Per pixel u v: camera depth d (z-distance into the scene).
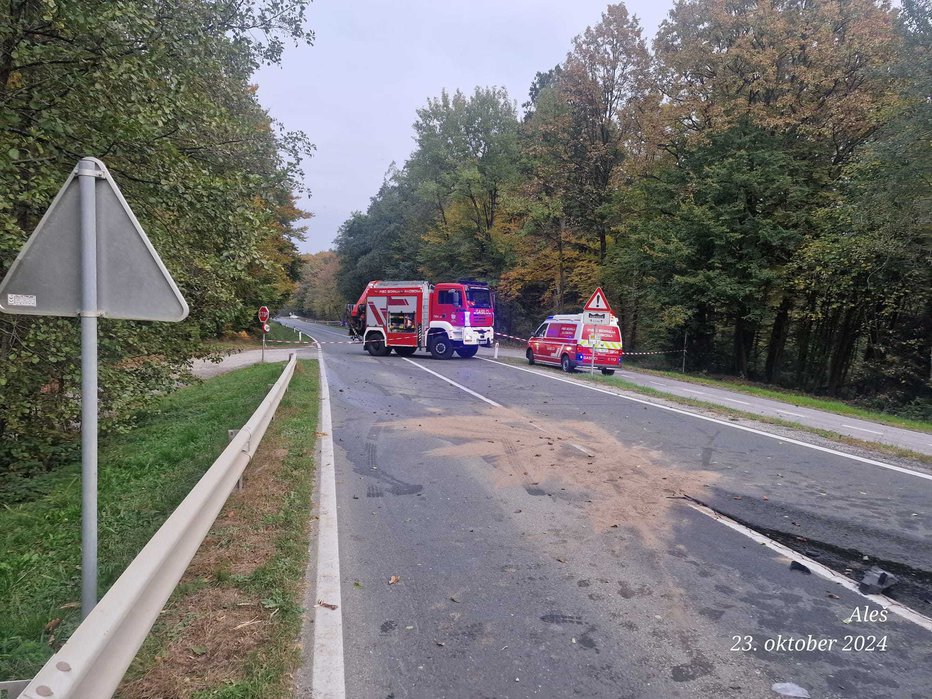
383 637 3.51
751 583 4.32
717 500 6.23
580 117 31.42
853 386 25.70
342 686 3.00
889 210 18.48
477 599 4.01
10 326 7.10
